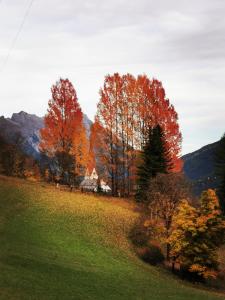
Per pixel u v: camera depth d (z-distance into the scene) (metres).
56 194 77.69
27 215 61.03
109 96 86.44
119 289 38.75
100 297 34.38
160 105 86.62
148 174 78.88
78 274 40.22
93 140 86.12
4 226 53.12
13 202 65.88
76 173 88.00
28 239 50.16
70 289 34.34
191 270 55.66
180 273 58.09
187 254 56.94
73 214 67.75
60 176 89.81
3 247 43.28
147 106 86.56
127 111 86.31
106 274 44.03
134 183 86.88
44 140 86.69
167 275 55.00
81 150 86.50
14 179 83.12
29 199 69.81
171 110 86.94
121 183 88.31
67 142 86.88
